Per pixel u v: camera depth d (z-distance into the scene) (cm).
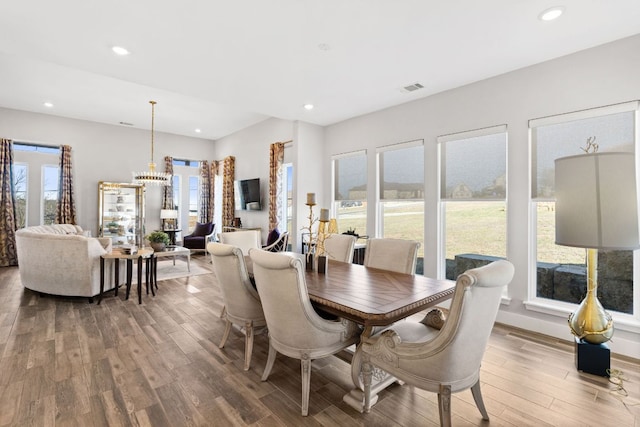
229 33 264
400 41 275
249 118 677
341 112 480
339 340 205
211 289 462
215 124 724
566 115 296
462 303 146
